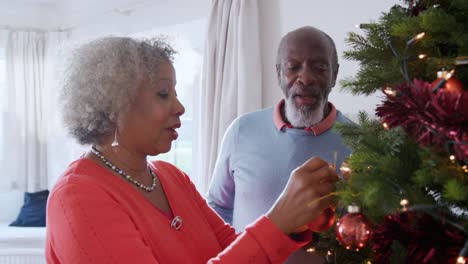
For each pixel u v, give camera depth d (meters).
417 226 0.71
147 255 0.83
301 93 1.38
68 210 0.83
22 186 4.07
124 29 3.47
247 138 1.53
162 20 3.15
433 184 0.68
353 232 0.69
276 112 1.50
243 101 2.29
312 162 0.86
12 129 4.03
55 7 4.20
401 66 0.71
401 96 0.64
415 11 0.81
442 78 0.60
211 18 2.52
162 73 0.96
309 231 0.92
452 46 0.74
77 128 0.95
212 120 2.50
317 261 1.18
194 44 3.03
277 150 1.45
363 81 0.81
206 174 2.50
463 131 0.56
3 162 4.04
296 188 0.83
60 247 0.82
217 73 2.44
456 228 0.66
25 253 3.48
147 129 0.96
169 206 1.02
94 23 3.77
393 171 0.67
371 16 1.82
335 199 0.80
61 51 1.03
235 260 0.80
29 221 3.83
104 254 0.80
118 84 0.91
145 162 1.02
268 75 2.32
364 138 0.79
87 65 0.93
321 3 2.04
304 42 1.38
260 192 1.44
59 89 0.98
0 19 4.07
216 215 1.16
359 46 0.85
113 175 0.95
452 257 0.65
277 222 0.83
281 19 2.24
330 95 1.95
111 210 0.85
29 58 4.06
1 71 4.07
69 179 0.88
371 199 0.63
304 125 1.42
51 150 4.02
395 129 0.72
